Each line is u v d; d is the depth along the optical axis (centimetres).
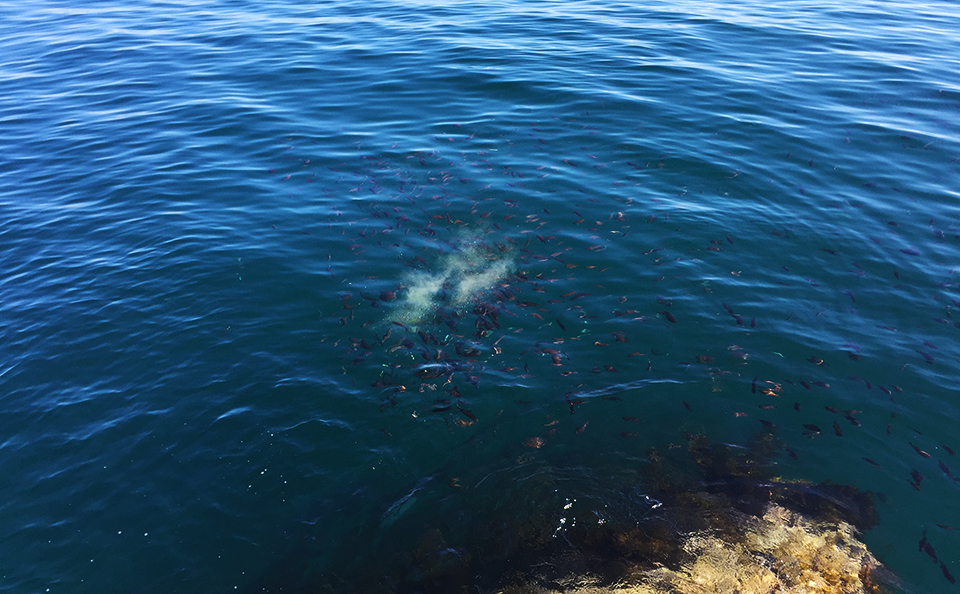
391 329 619
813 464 508
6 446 520
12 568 449
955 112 958
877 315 626
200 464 511
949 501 479
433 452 523
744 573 447
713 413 546
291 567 454
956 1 1599
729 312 633
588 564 454
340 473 508
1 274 686
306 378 575
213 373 580
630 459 516
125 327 625
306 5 1670
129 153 916
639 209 769
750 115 973
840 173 824
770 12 1507
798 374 573
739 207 771
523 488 498
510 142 909
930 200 770
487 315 630
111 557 456
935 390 553
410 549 463
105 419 541
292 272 690
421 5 1633
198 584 445
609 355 594
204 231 753
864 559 450
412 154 883
